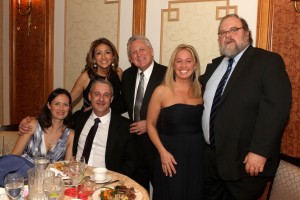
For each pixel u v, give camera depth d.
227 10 3.13
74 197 1.73
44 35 4.35
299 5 2.79
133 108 3.11
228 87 2.37
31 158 2.54
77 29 4.09
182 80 2.67
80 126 2.79
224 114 2.37
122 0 3.72
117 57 3.38
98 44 3.25
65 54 4.22
